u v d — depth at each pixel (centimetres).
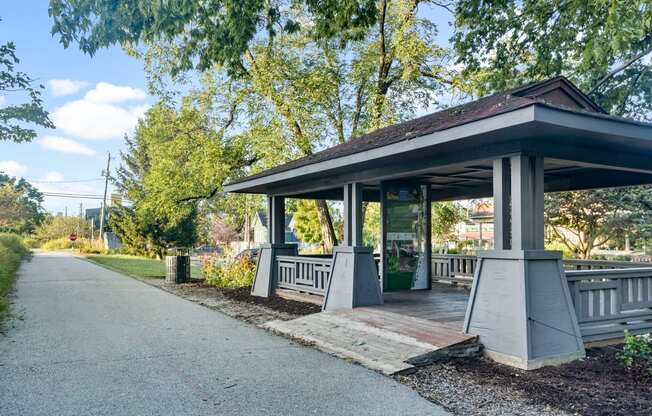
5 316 831
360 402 428
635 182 811
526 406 414
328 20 893
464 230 3959
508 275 555
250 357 589
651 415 387
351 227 855
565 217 1645
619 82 1210
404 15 1567
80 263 2506
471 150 608
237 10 758
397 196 1023
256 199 1762
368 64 1652
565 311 562
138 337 706
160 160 1753
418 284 1052
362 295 830
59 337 703
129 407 412
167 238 3198
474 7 1123
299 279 1051
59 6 614
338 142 1744
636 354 546
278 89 1590
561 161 597
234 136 1678
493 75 1266
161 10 614
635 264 916
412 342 588
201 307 1018
